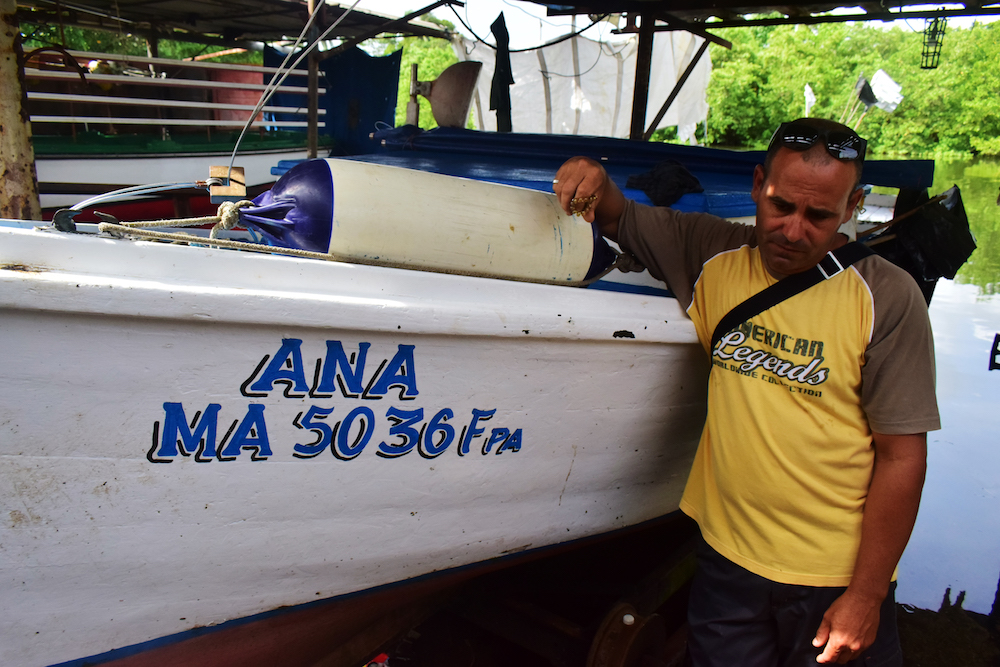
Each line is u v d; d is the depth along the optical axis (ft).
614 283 6.45
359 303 4.68
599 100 37.47
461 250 5.27
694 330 6.13
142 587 5.06
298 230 4.94
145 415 4.54
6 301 3.94
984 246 36.09
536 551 6.77
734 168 9.53
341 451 5.15
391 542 5.76
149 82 20.93
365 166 5.08
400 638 7.64
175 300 4.24
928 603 9.33
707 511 5.74
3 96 10.44
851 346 4.67
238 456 4.86
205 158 23.24
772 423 5.01
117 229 4.58
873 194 17.69
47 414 4.34
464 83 10.77
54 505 4.56
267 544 5.27
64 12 27.58
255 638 5.80
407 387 5.17
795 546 5.10
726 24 23.32
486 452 5.78
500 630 7.41
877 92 26.35
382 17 27.48
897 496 4.69
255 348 4.61
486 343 5.28
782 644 5.47
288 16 26.91
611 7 20.62
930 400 4.59
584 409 6.08
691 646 5.92
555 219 5.78
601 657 6.52
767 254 4.84
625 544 9.88
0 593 4.67
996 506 11.59
